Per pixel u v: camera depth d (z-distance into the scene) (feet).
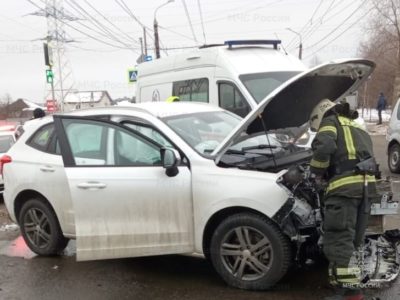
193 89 34.63
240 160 15.97
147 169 15.84
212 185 15.03
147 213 15.74
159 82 38.68
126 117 17.26
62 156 16.80
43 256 19.39
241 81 30.50
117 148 16.44
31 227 19.49
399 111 36.63
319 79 14.82
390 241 15.56
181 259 18.20
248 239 14.87
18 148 19.80
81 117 17.13
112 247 15.99
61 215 18.11
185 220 15.48
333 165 13.46
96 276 17.01
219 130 17.26
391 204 14.15
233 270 15.26
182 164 15.64
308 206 14.40
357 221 13.52
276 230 14.39
